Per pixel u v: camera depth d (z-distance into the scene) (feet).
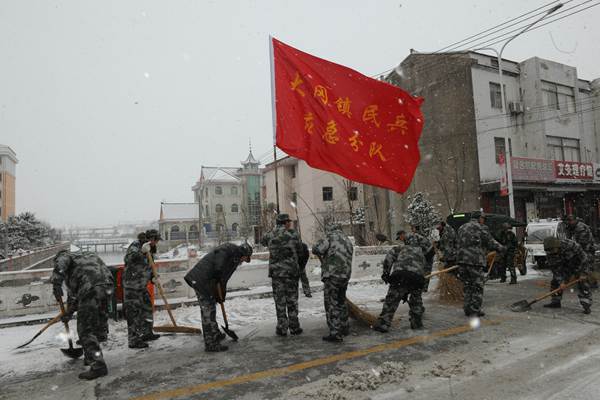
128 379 13.85
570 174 69.51
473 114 68.74
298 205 115.34
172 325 20.59
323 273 17.87
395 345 16.81
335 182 111.14
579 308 23.20
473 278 21.70
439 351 15.93
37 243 153.89
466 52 70.64
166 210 213.66
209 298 16.84
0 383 13.93
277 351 16.39
